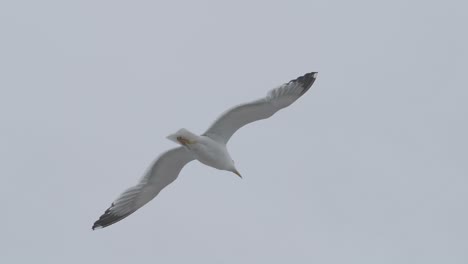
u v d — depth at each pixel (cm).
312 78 1662
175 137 1652
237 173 1709
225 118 1662
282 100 1650
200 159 1692
